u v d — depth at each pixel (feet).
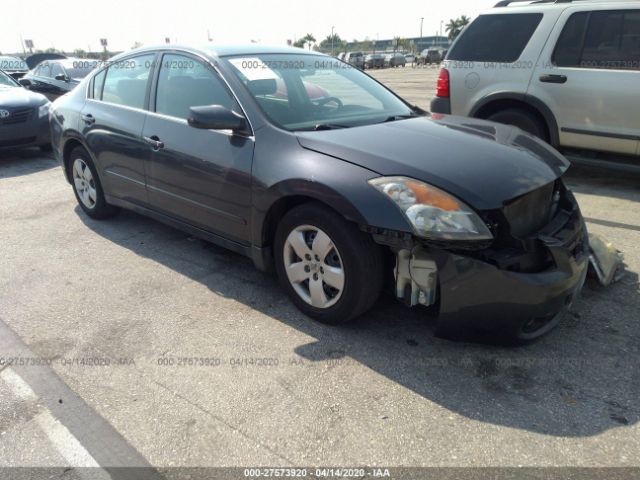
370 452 6.93
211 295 11.24
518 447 6.95
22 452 7.10
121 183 14.06
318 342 9.38
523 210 8.73
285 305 10.73
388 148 9.20
